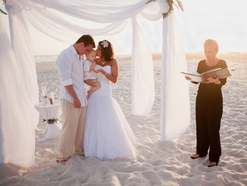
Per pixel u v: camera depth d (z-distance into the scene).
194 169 2.89
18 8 3.50
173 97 3.76
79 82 3.10
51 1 2.98
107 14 3.29
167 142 3.79
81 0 3.13
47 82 11.91
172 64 3.69
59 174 2.83
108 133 3.22
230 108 5.77
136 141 3.89
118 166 2.95
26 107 2.96
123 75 14.10
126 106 6.37
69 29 3.59
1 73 2.76
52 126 4.02
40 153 3.45
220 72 2.51
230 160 3.10
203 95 2.96
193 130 4.37
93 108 3.29
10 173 2.73
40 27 3.65
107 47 3.27
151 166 2.97
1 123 2.77
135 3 3.36
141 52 5.23
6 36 2.81
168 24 3.57
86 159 3.16
